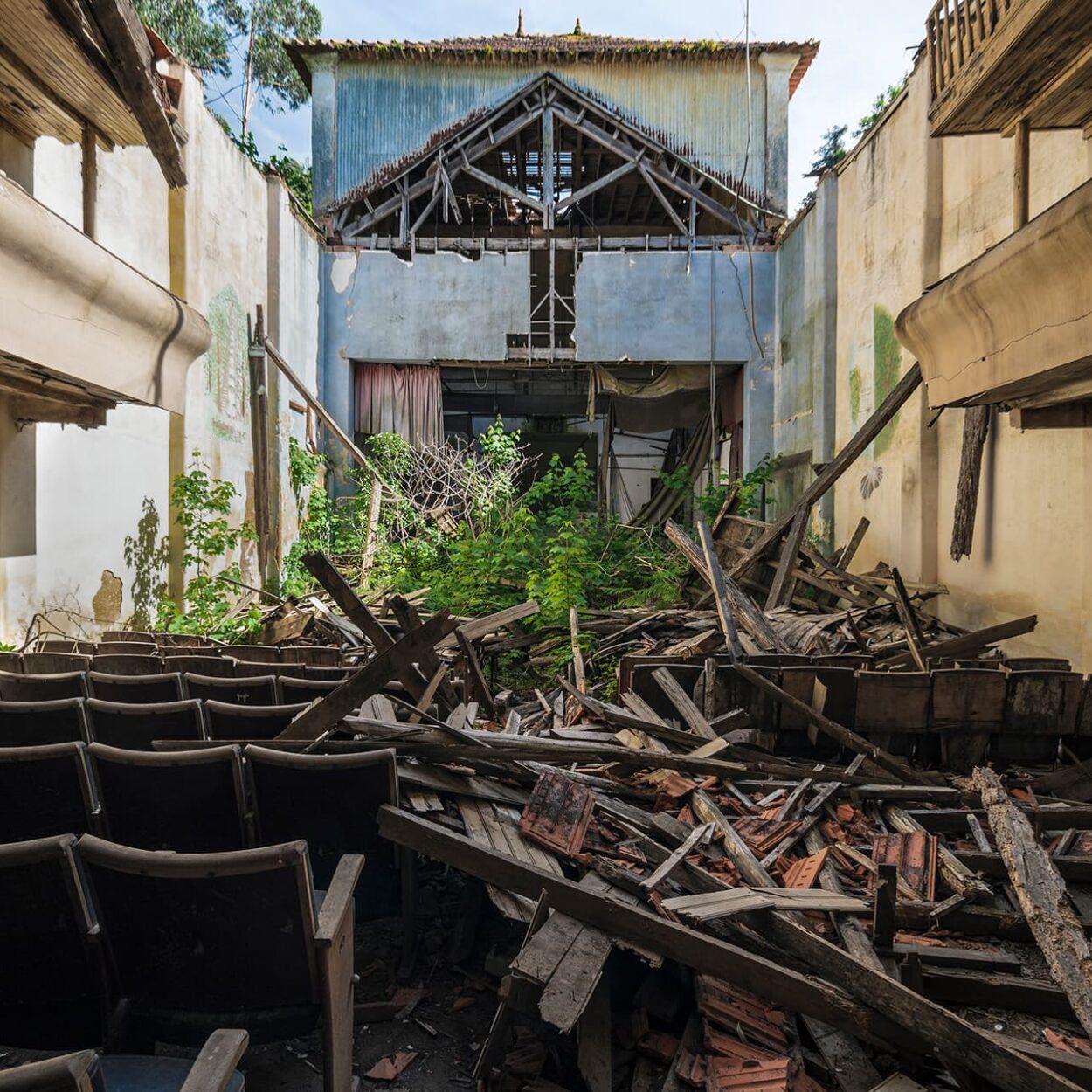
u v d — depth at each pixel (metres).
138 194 7.74
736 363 13.50
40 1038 1.99
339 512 13.08
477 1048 2.55
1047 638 5.94
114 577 7.35
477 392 17.23
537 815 3.06
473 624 5.14
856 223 9.84
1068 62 4.36
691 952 2.42
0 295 3.82
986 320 4.36
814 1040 2.35
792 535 8.33
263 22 20.41
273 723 3.30
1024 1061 2.08
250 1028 1.96
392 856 2.87
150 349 5.36
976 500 6.75
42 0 3.82
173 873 1.77
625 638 7.39
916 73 8.04
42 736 3.28
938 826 3.53
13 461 5.91
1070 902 2.89
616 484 20.28
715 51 12.91
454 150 13.26
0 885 1.79
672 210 13.42
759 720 4.39
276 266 11.03
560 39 14.23
